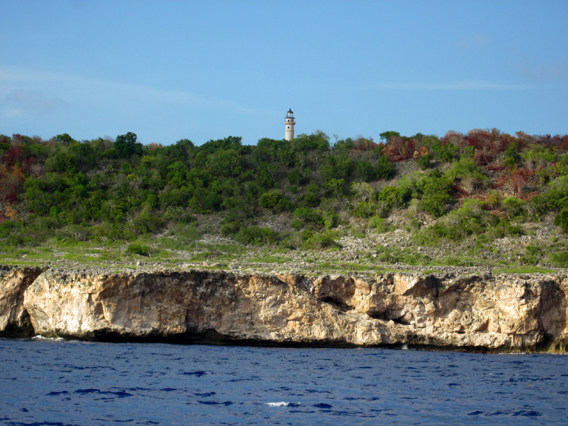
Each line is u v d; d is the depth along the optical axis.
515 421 48.97
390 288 100.00
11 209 158.00
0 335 92.56
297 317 94.94
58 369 63.06
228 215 159.38
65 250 130.00
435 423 47.69
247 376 64.38
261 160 195.50
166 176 181.38
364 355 85.56
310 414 49.19
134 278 89.94
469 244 136.50
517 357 89.62
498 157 181.75
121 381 58.66
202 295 94.12
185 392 55.28
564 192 154.00
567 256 124.62
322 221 159.12
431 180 166.75
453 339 97.69
